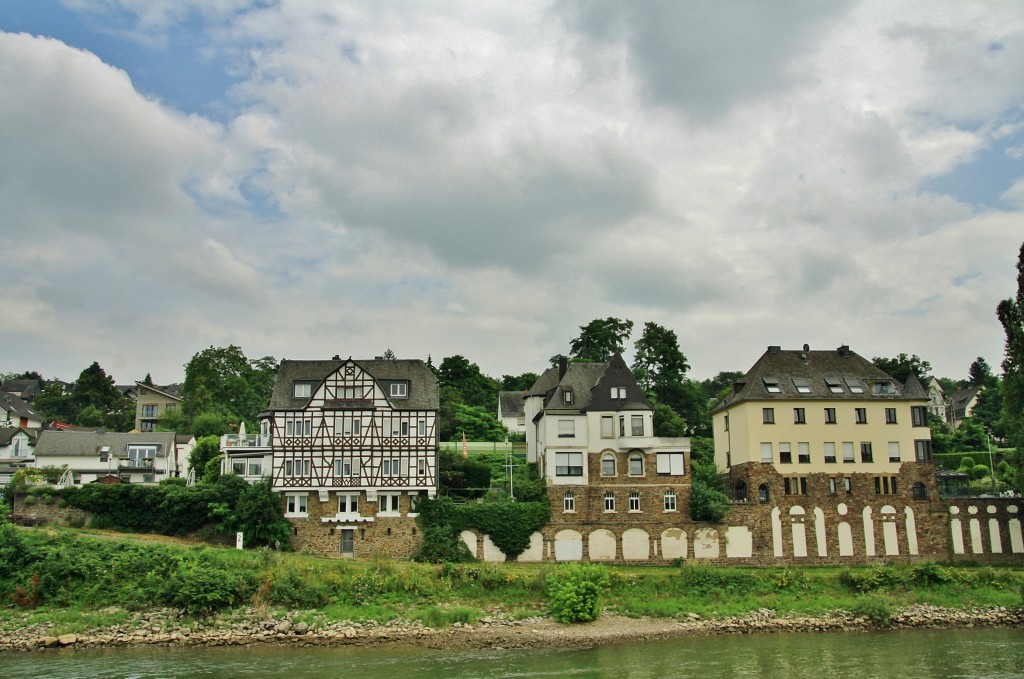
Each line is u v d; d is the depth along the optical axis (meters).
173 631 48.28
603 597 55.81
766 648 47.31
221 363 127.19
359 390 66.75
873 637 50.31
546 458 66.75
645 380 106.94
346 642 47.72
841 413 70.19
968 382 165.50
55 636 47.00
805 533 67.69
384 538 64.44
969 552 68.38
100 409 128.62
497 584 55.81
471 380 118.94
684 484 66.75
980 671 42.03
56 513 64.38
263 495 63.88
